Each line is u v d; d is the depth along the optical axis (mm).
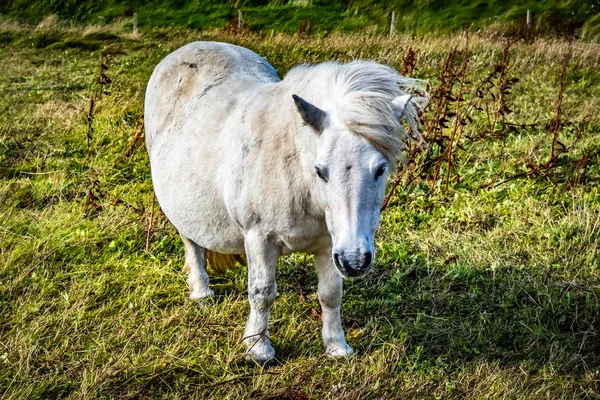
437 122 8188
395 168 4102
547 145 9133
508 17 28672
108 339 5402
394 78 4207
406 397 4699
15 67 16344
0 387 4879
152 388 4898
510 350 5281
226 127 5004
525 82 13078
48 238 6941
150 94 6156
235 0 32938
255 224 4691
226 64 5676
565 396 4660
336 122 3936
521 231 6980
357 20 30156
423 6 30688
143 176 8883
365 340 5422
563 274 6230
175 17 31953
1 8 33906
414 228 7301
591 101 11211
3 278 6289
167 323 5617
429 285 6145
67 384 4898
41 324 5578
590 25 26172
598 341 5309
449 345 5297
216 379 4953
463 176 8344
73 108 11648
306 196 4375
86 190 8461
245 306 5855
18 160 9523
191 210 5289
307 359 5176
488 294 5977
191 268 6152
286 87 4641
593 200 7508
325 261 4941
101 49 19750
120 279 6289
